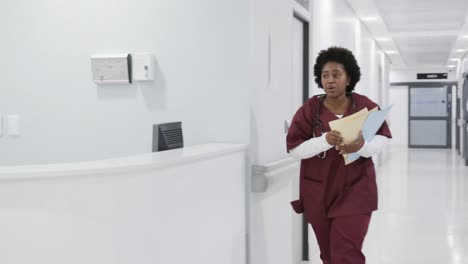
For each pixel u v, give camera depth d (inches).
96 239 74.2
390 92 803.4
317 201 106.3
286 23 144.5
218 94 118.6
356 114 95.6
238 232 114.3
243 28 116.0
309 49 173.5
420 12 353.7
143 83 124.6
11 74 132.1
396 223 237.1
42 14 129.9
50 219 71.0
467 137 512.7
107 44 126.4
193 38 120.4
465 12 350.6
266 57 127.3
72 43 128.6
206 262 99.0
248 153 117.0
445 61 690.2
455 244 198.2
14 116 132.0
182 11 121.0
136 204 78.6
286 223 150.3
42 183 70.5
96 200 73.9
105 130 127.6
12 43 131.7
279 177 125.6
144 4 123.7
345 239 102.8
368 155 101.4
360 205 103.1
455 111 776.9
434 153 678.5
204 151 97.2
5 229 69.5
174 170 86.7
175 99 122.3
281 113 140.9
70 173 71.4
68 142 129.8
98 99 127.8
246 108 116.3
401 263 172.7
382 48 550.3
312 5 176.7
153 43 123.4
